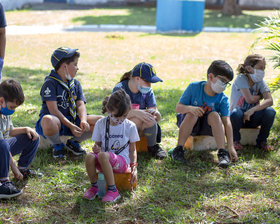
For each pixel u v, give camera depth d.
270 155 4.41
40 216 3.12
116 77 8.63
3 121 3.42
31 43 13.23
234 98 4.73
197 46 13.58
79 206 3.30
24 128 3.60
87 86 7.70
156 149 4.34
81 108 4.30
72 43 13.46
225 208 3.29
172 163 4.18
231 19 22.88
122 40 14.57
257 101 4.67
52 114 4.11
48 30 17.34
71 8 26.86
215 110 4.34
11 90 3.25
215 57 11.48
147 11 26.31
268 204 3.35
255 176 3.92
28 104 6.21
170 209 3.23
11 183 3.35
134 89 4.18
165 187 3.63
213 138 4.57
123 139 3.48
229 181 3.76
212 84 4.04
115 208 3.25
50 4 28.64
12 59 10.45
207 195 3.51
